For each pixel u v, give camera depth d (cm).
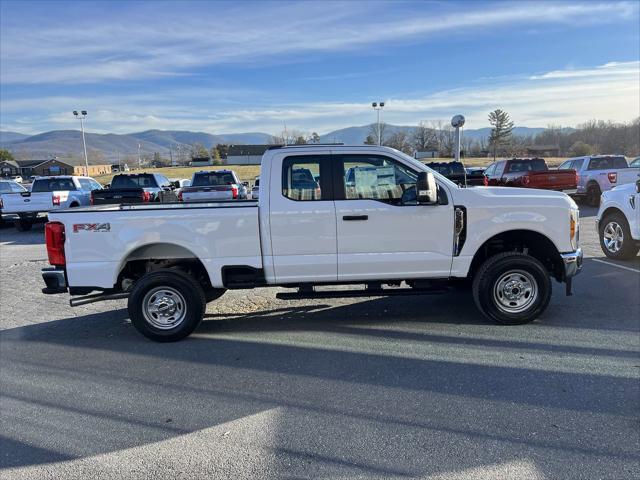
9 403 384
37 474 290
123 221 506
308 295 527
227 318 594
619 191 839
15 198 1538
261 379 415
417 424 333
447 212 513
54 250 509
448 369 420
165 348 499
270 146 521
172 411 364
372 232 512
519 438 311
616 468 278
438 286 544
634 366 412
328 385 398
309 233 511
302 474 283
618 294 634
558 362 425
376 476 279
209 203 556
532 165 1867
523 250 556
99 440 326
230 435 328
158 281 507
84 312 646
